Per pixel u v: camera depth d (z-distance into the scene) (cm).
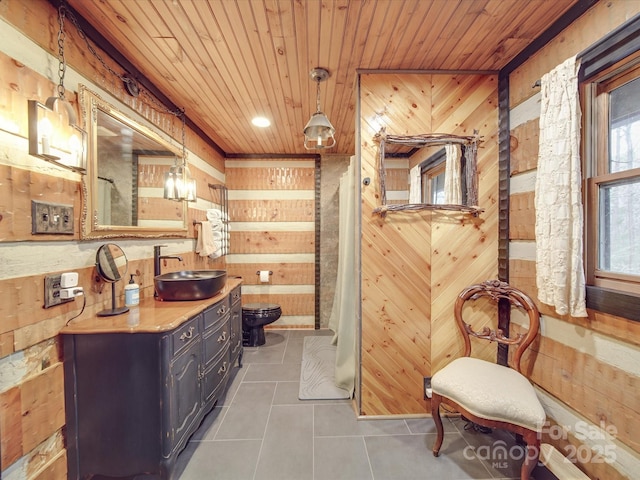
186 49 152
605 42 109
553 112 127
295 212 353
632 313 103
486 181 179
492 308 180
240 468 141
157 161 194
